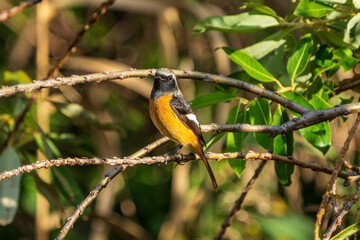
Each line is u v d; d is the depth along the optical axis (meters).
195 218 13.69
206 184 13.64
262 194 13.14
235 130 6.93
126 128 15.49
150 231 15.20
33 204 14.52
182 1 13.42
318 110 7.16
